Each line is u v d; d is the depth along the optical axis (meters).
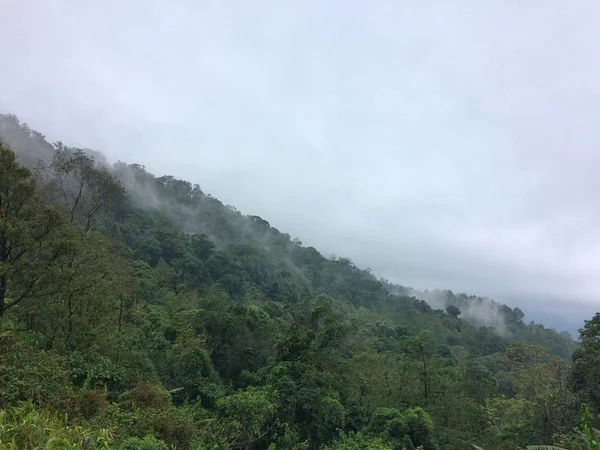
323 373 23.42
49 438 6.52
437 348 53.94
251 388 22.55
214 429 16.38
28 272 13.91
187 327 29.52
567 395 20.67
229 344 31.25
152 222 65.06
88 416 11.38
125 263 23.53
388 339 53.47
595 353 20.69
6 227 13.16
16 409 8.20
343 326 27.20
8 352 11.65
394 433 21.20
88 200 27.19
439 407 23.95
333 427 22.36
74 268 16.38
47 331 16.98
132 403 14.18
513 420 23.42
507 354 58.50
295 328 26.06
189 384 23.17
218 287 53.59
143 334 26.73
